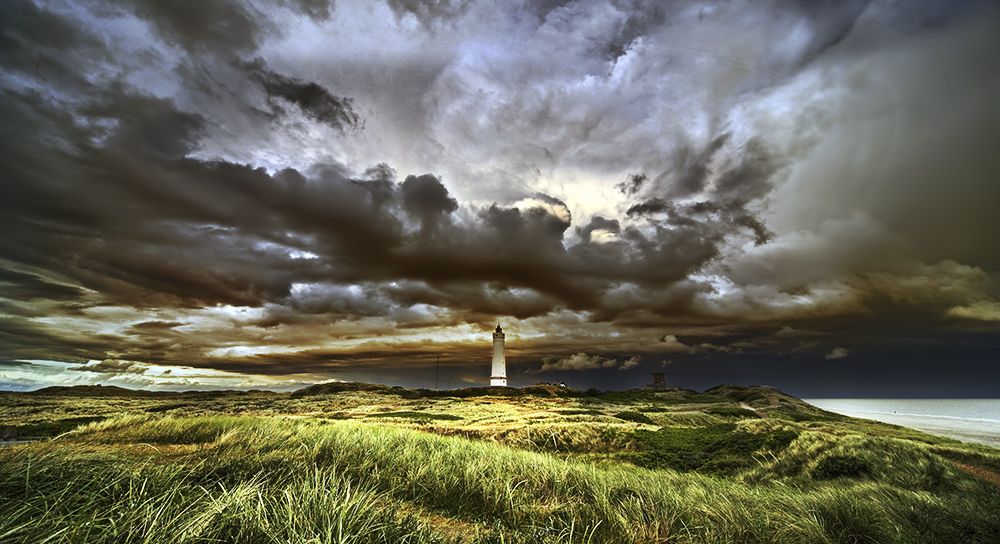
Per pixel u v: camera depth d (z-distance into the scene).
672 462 20.58
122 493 4.78
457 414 46.75
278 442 10.45
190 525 3.74
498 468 8.67
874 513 7.61
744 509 7.12
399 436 13.20
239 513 4.14
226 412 55.16
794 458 18.09
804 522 6.73
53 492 4.53
